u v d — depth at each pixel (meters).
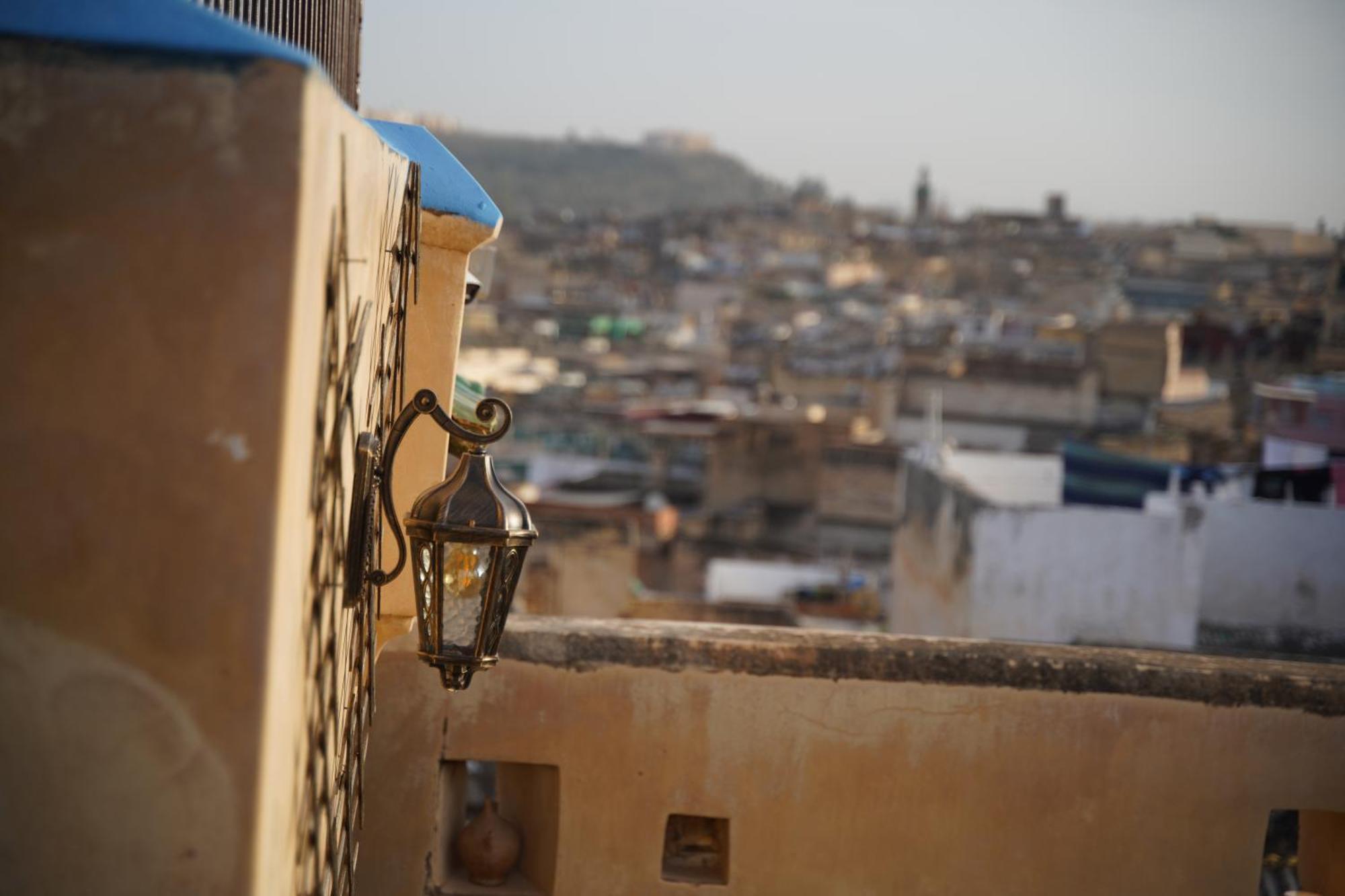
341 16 5.13
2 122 2.18
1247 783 4.90
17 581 2.21
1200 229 108.81
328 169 2.37
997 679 4.89
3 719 2.23
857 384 57.69
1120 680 4.89
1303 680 4.90
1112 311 89.69
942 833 4.91
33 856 2.25
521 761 4.93
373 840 4.96
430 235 4.31
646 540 37.81
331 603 2.79
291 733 2.46
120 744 2.25
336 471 2.71
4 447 2.20
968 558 18.23
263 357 2.20
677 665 4.90
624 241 156.38
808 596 28.30
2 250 2.18
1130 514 17.70
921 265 141.88
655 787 4.92
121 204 2.18
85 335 2.19
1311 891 5.18
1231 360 50.62
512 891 5.00
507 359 68.00
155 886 2.26
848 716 4.90
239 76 2.18
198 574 2.22
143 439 2.21
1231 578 18.44
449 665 3.17
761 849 4.92
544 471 44.50
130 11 2.23
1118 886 4.91
